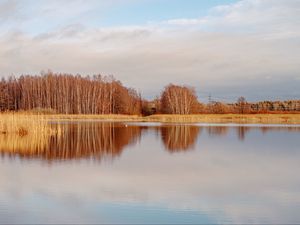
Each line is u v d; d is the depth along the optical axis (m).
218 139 29.48
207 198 11.28
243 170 15.88
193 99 90.44
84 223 8.99
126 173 15.02
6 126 30.86
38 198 11.17
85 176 14.33
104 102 86.44
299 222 9.14
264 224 9.00
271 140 28.53
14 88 90.44
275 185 13.07
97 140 28.28
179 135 33.28
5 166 16.53
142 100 94.69
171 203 10.73
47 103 86.44
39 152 21.08
